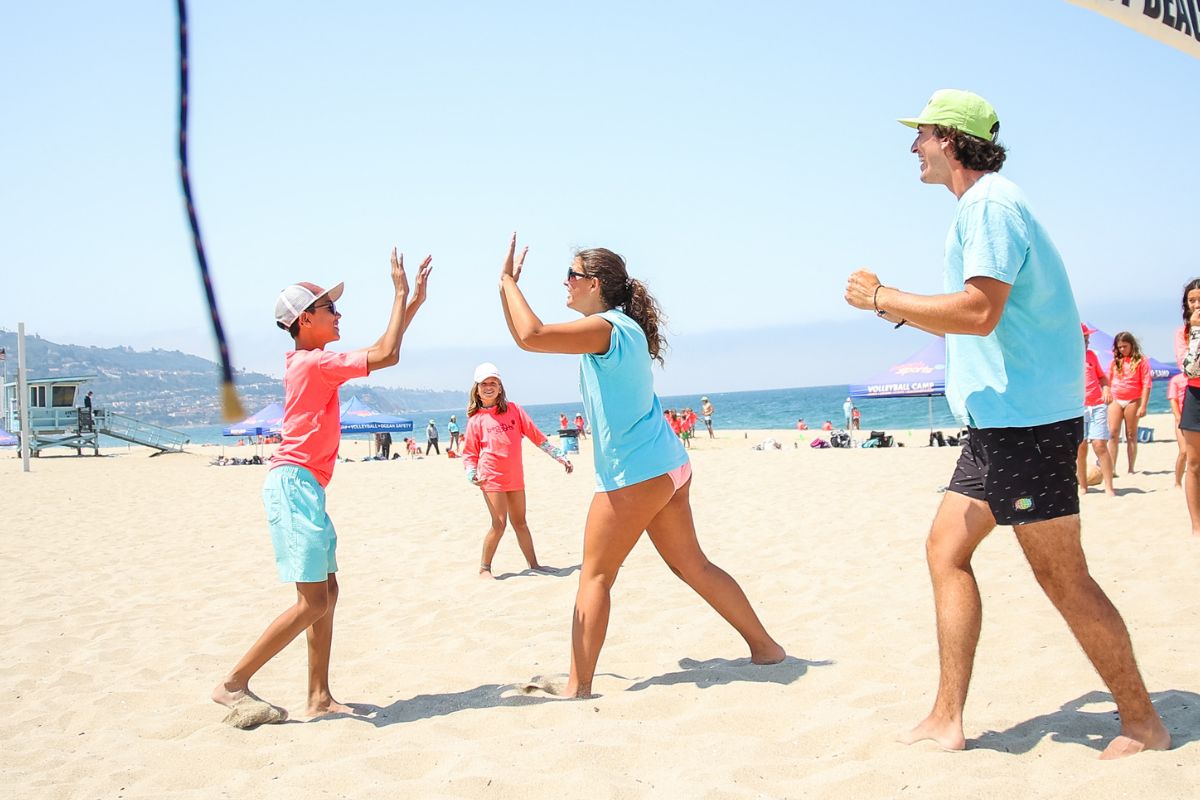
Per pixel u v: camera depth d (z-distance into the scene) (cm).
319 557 396
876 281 307
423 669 480
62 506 1532
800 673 412
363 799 298
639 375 397
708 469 1747
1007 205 287
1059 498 287
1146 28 351
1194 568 575
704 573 430
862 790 279
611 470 399
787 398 16288
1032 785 273
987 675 393
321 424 401
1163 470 1177
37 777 343
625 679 437
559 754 323
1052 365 289
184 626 617
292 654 530
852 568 662
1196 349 665
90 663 528
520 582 706
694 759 319
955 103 306
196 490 1839
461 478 1866
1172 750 281
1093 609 289
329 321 423
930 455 1747
